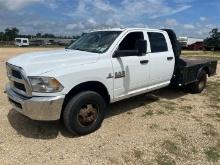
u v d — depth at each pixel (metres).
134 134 4.82
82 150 4.20
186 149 4.33
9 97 4.70
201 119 5.70
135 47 5.53
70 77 4.31
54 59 4.61
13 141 4.42
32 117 4.24
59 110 4.24
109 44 5.20
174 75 6.96
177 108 6.43
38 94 4.19
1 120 5.27
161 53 6.32
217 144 4.52
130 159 3.99
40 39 72.44
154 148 4.33
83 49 5.52
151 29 6.18
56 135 4.68
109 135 4.75
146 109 6.25
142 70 5.70
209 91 8.38
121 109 6.19
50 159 3.93
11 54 26.53
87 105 4.64
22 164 3.77
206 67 8.17
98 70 4.75
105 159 3.97
